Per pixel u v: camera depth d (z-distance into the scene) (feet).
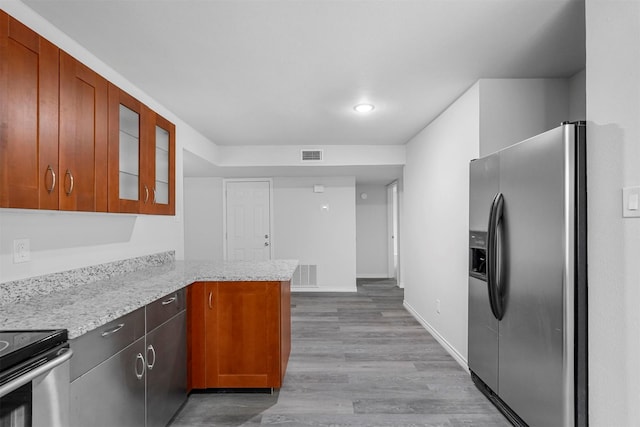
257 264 10.21
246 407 7.82
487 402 7.99
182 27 6.36
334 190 20.74
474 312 8.54
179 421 7.29
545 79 8.79
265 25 6.30
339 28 6.43
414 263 15.29
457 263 10.30
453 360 10.44
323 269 20.79
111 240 8.20
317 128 13.52
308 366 10.02
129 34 6.58
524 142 6.38
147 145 8.15
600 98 4.93
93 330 4.62
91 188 6.20
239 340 8.20
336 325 14.05
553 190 5.61
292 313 15.93
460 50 7.29
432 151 12.57
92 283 7.23
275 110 11.23
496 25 6.35
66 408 4.12
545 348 5.83
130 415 5.47
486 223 7.80
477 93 8.88
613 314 4.72
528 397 6.31
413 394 8.38
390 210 25.21
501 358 7.22
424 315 13.80
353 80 8.85
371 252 25.63
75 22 6.16
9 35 4.61
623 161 4.55
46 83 5.23
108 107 6.69
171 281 7.39
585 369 5.36
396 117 12.11
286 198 20.79
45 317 4.69
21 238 5.85
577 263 5.33
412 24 6.31
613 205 4.71
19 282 5.73
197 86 9.18
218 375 8.20
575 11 5.91
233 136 14.74
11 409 3.57
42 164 5.14
